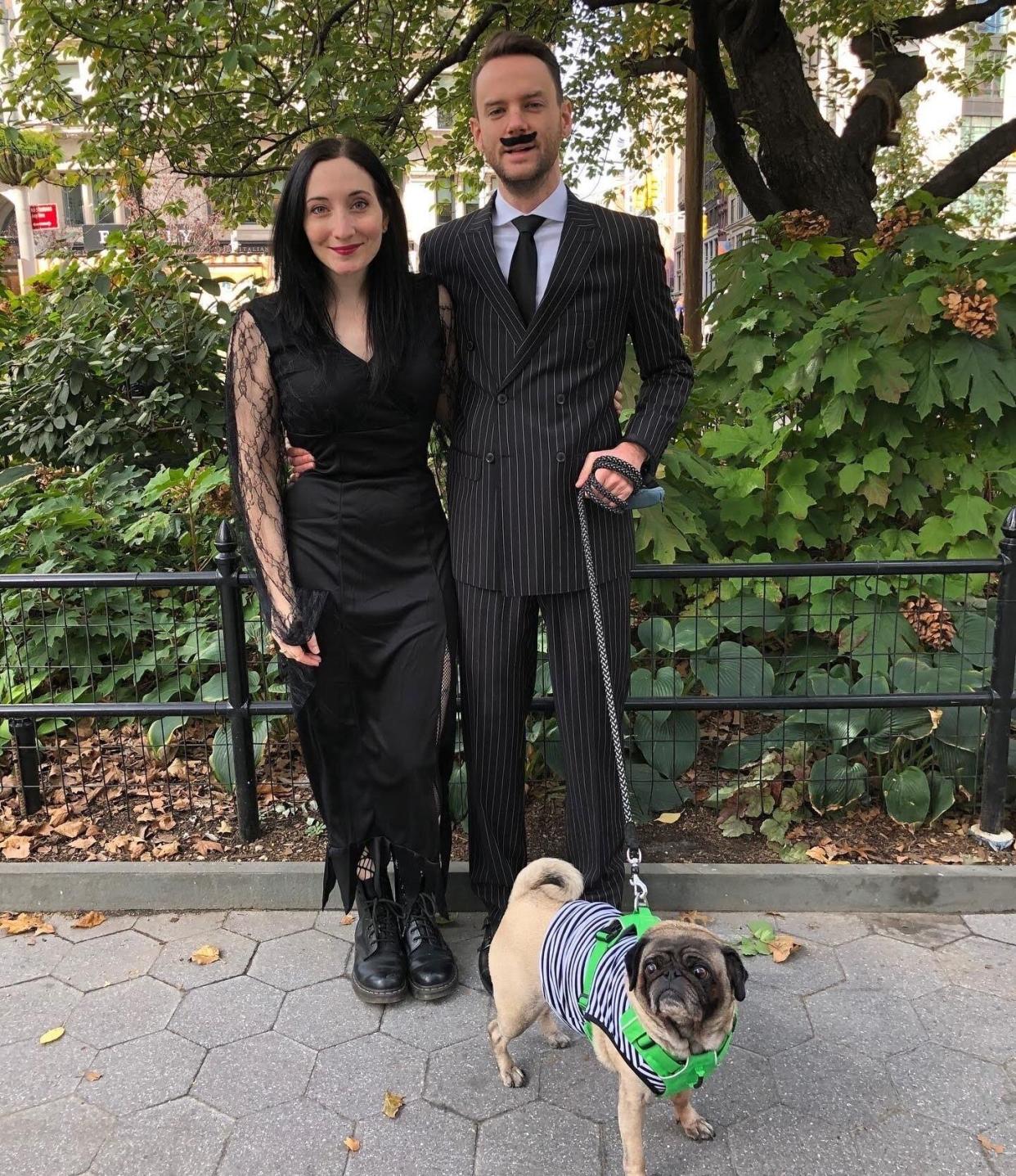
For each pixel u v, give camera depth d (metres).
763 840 3.04
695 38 6.01
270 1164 1.90
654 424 2.22
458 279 2.22
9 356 5.54
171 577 2.95
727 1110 2.02
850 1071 2.12
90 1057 2.21
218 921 2.79
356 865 2.52
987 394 3.27
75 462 4.92
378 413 2.21
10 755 3.58
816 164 6.50
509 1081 2.11
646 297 2.24
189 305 5.12
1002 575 2.86
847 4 7.73
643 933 1.75
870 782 3.21
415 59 7.68
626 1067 1.70
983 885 2.74
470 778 2.45
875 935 2.64
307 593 2.27
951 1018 2.29
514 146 2.06
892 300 3.37
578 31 8.70
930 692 3.05
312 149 2.09
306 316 2.16
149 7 5.15
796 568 2.90
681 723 3.17
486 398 2.22
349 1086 2.11
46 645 3.74
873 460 3.43
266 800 3.32
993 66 10.43
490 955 2.06
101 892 2.84
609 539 2.29
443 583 2.36
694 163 7.81
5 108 6.18
